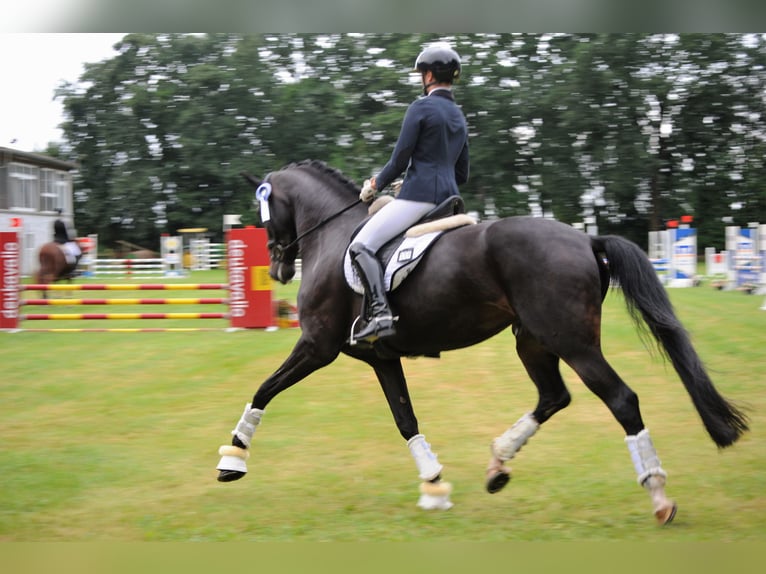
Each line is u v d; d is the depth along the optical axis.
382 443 7.97
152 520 5.86
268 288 14.77
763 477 6.47
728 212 45.34
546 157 42.78
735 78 42.56
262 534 5.52
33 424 8.83
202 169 45.72
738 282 20.42
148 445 8.02
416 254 5.81
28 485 6.73
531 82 42.09
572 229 5.53
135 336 14.45
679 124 44.16
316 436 8.27
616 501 6.02
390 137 42.50
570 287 5.24
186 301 14.99
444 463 7.32
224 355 12.12
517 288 5.39
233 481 6.88
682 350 5.24
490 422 8.68
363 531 5.53
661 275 24.84
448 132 6.17
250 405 6.59
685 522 5.45
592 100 41.81
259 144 46.31
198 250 41.34
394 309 5.97
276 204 7.30
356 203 6.85
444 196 6.14
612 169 42.03
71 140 50.03
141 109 47.19
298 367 6.52
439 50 6.25
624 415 5.18
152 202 47.94
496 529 5.50
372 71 43.84
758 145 43.84
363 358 6.51
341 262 6.41
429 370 11.06
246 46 45.59
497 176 42.94
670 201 44.84
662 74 42.06
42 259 22.97
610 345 12.24
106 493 6.54
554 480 6.64
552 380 6.13
